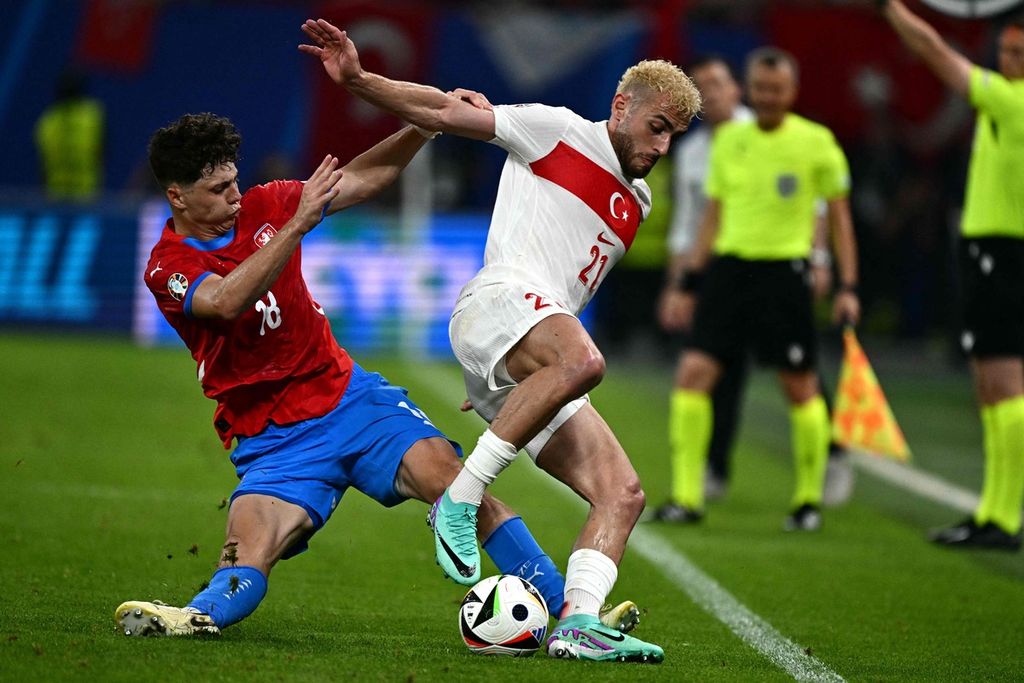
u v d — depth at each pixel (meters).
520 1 67.38
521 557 17.38
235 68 65.00
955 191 66.06
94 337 57.00
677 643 18.34
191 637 16.08
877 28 62.88
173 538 24.08
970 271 28.22
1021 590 23.75
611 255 17.39
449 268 58.12
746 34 63.50
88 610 17.91
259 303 16.69
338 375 17.38
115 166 64.69
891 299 69.06
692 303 32.19
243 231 16.98
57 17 64.81
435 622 18.94
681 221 34.19
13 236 57.19
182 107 64.88
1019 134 27.45
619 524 16.69
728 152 30.39
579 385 16.14
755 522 30.39
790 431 45.34
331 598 20.34
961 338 28.62
